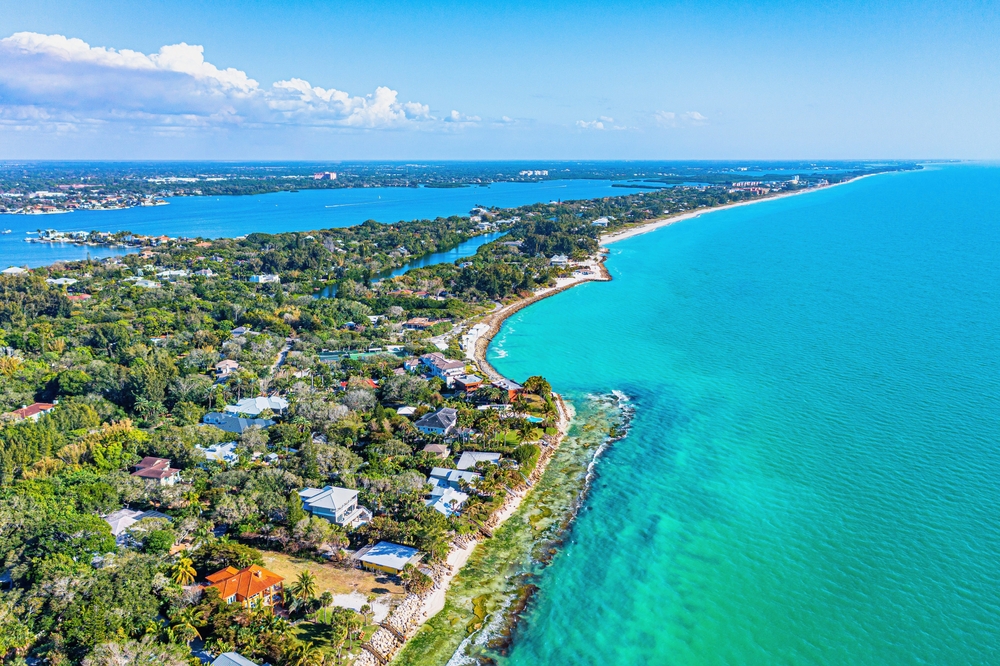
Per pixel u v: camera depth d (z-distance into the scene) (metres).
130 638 71.50
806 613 82.38
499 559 94.25
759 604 84.19
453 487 110.19
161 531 88.19
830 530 98.31
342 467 111.62
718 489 111.12
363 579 87.69
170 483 107.00
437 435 127.94
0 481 102.56
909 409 137.25
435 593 86.31
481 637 79.00
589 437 132.75
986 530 96.75
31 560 79.00
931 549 93.12
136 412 138.88
